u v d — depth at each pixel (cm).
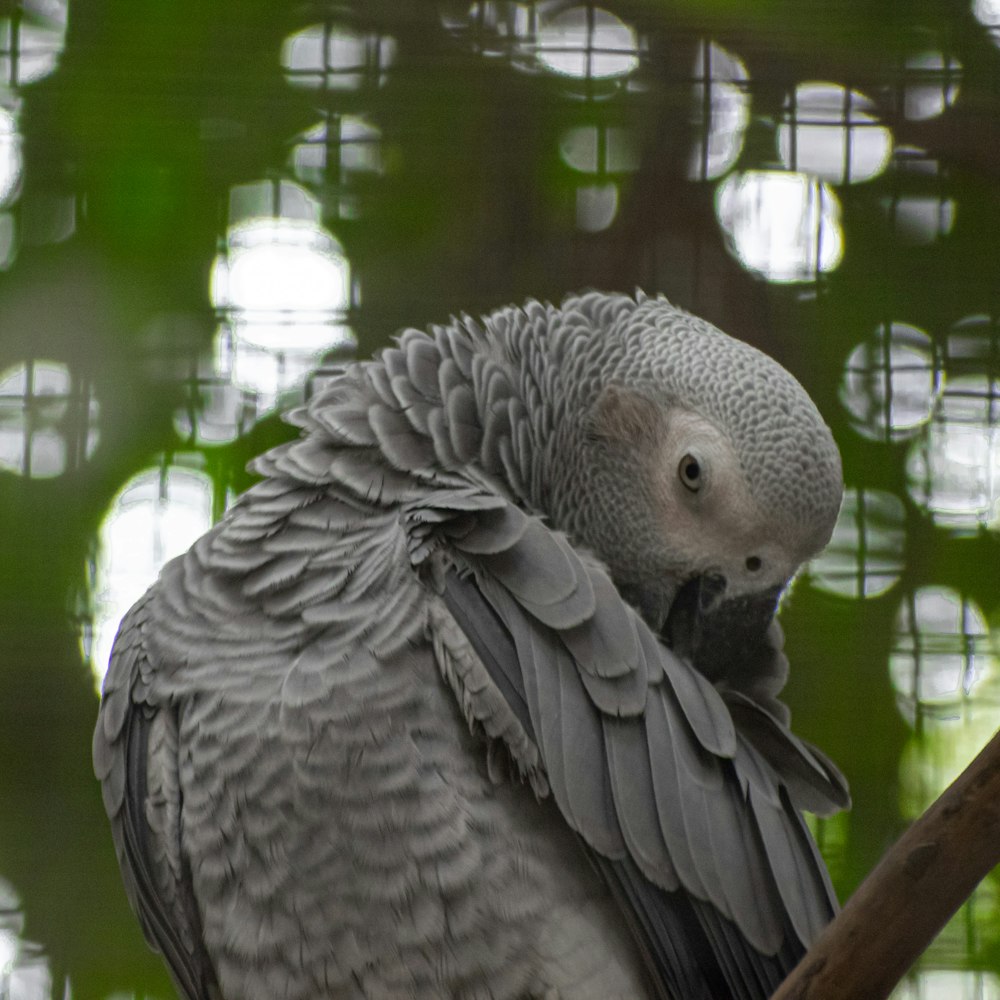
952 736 951
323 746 543
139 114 977
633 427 635
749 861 567
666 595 628
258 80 977
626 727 554
